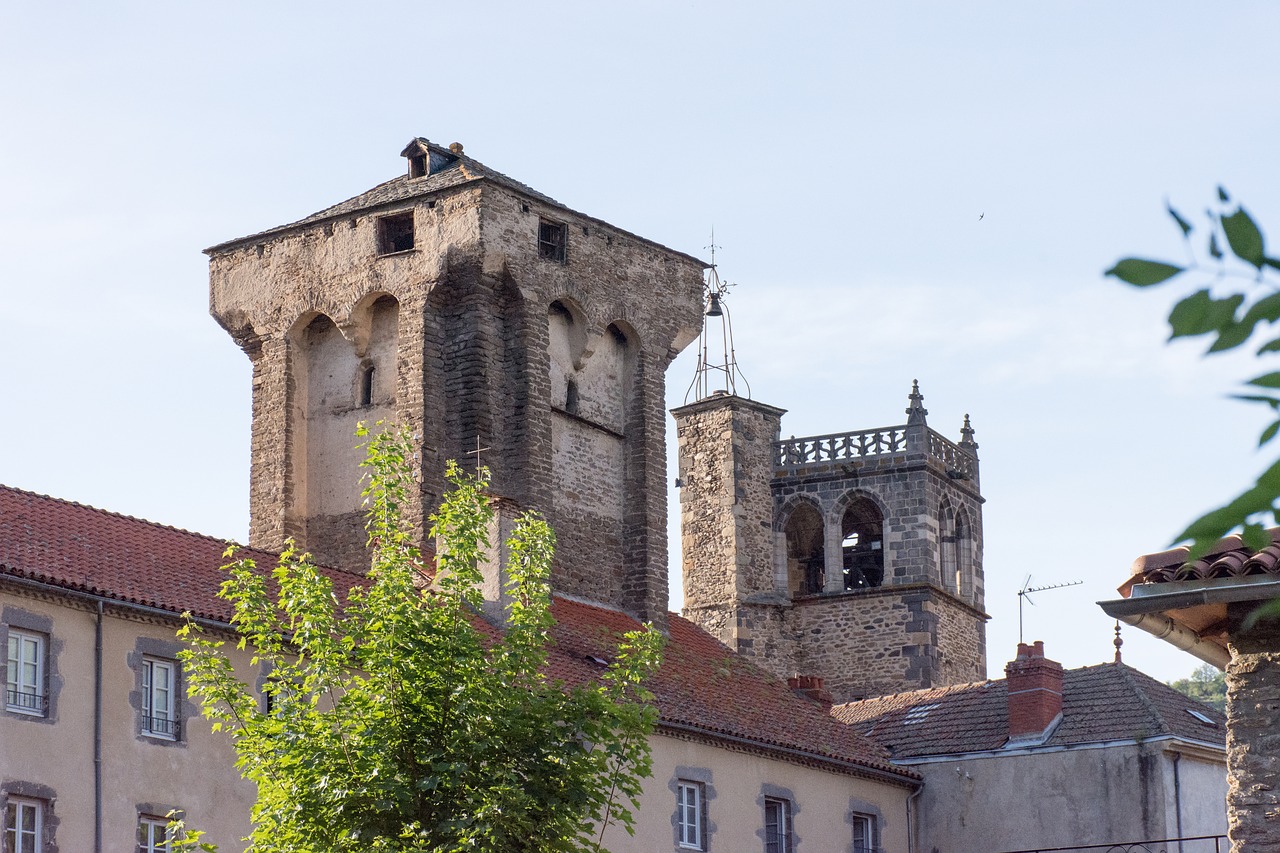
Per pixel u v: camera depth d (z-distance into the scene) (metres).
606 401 56.66
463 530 27.48
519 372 53.75
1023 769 46.25
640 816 40.38
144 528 37.44
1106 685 47.31
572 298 55.31
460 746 25.02
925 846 47.25
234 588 28.25
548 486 53.56
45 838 31.05
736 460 81.81
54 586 32.06
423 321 53.44
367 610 26.30
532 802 24.53
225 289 57.41
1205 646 22.42
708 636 55.19
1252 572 20.55
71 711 31.95
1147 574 21.02
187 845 25.61
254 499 55.50
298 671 26.39
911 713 50.38
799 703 49.50
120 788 32.34
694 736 42.31
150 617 33.62
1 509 34.59
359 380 55.06
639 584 55.50
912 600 79.56
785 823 44.16
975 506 85.19
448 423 53.44
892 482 80.81
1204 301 5.20
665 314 58.19
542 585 27.73
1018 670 47.25
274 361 55.97
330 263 55.53
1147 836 44.12
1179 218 5.17
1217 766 46.31
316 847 24.45
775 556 82.25
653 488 56.59
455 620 26.31
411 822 24.88
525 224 54.34
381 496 28.02
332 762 24.70
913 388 81.81
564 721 26.56
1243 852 20.67
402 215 54.88
